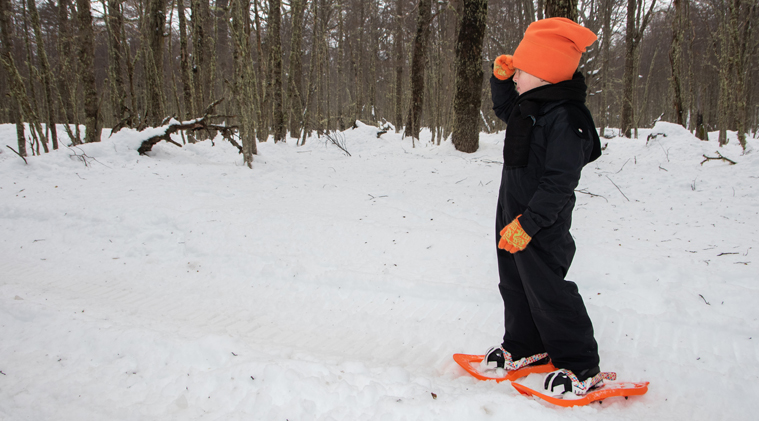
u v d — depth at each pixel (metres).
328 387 1.91
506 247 1.81
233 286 3.41
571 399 1.86
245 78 7.57
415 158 9.52
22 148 6.80
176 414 1.78
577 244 3.81
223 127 8.16
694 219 4.70
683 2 11.49
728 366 2.19
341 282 3.37
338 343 2.59
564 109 1.78
